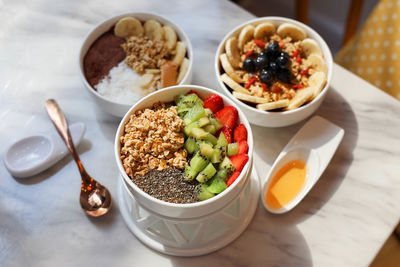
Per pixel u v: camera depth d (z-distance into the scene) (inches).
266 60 25.1
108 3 30.7
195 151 21.6
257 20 26.6
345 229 23.8
